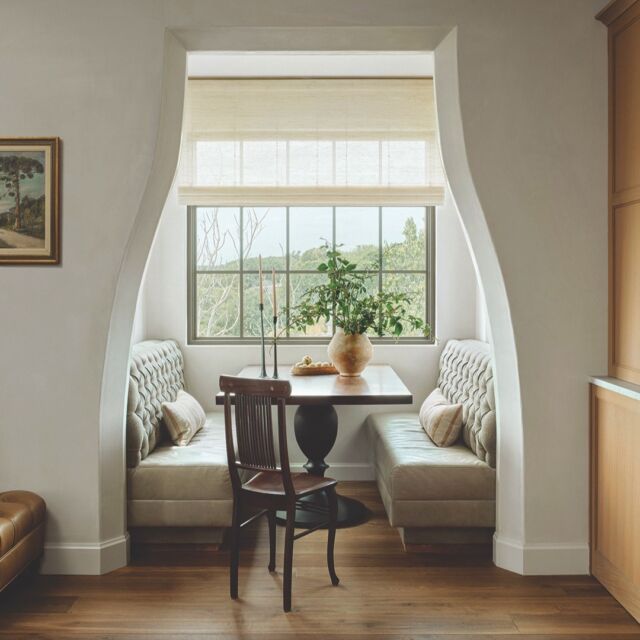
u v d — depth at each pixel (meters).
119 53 3.04
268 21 3.02
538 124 3.05
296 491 2.87
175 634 2.59
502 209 3.06
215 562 3.28
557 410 3.09
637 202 2.78
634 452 2.68
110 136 3.06
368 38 3.14
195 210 4.88
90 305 3.09
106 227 3.07
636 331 2.79
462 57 3.04
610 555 2.92
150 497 3.34
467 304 4.81
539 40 3.04
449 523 3.31
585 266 3.07
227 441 2.93
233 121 4.69
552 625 2.66
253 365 4.75
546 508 3.12
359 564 3.25
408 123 4.70
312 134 4.69
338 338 4.12
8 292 3.09
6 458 3.12
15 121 3.06
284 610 2.78
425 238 4.90
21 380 3.11
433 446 3.72
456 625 2.66
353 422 4.79
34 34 3.05
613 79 3.00
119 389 3.21
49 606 2.82
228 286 4.90
